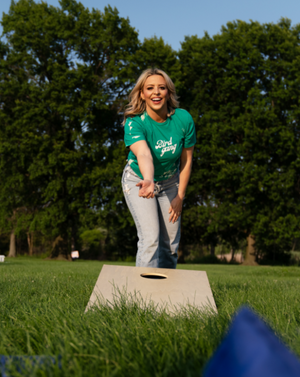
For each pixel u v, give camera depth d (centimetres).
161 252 345
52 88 2025
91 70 2083
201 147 2153
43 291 321
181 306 199
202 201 2352
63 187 2223
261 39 2138
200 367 100
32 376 92
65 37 2092
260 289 389
